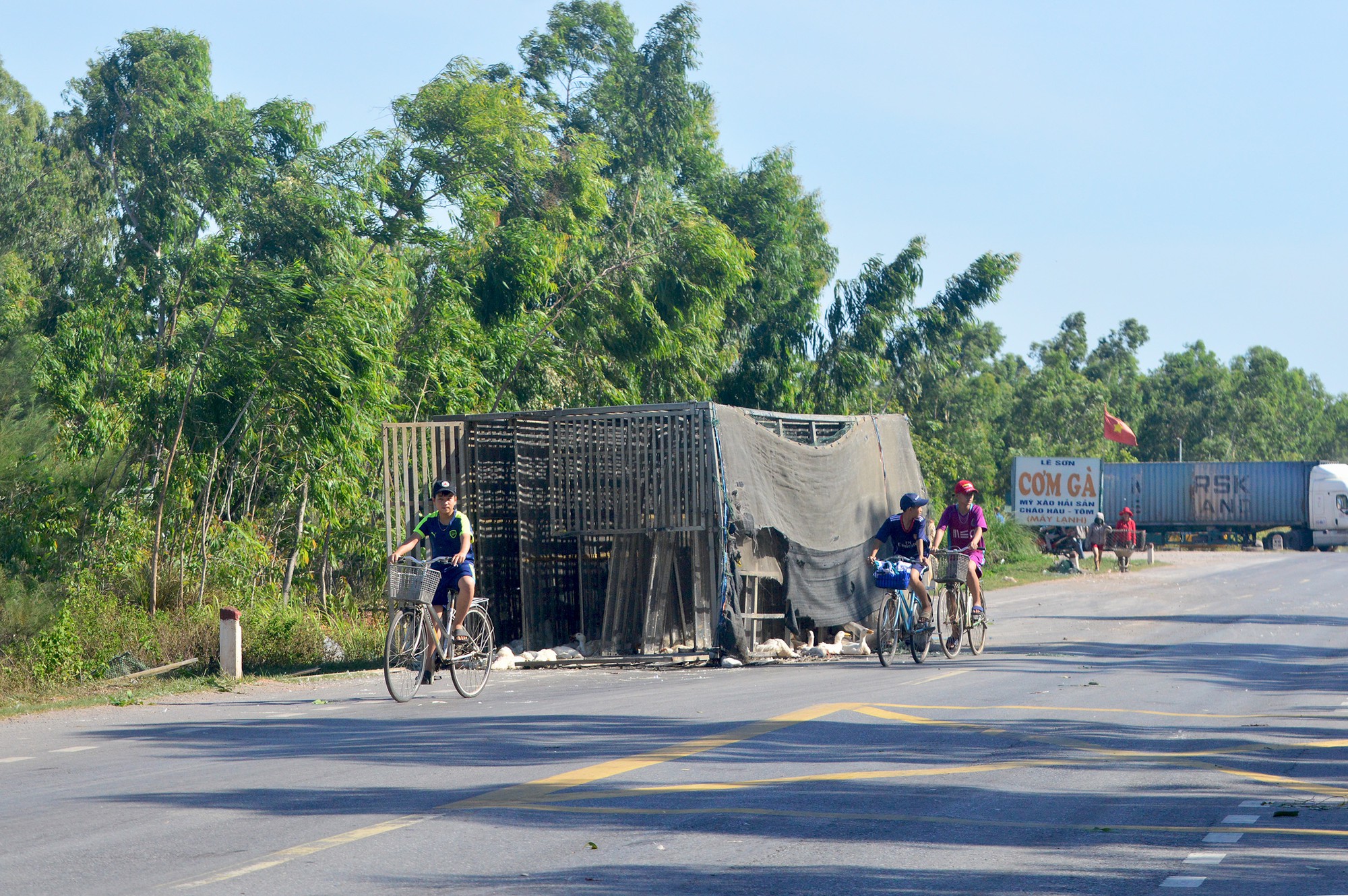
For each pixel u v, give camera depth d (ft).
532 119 237.45
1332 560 489.26
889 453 196.95
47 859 55.16
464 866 53.62
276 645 156.25
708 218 306.76
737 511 153.28
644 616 162.61
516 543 173.88
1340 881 51.75
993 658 150.00
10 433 130.62
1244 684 123.03
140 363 205.36
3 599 125.18
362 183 197.36
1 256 177.06
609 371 287.89
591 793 69.36
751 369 352.49
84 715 110.32
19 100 403.34
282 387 170.40
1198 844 58.18
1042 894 49.80
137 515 174.50
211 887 50.29
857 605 177.58
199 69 305.94
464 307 226.79
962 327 419.95
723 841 58.34
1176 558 506.89
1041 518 491.31
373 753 83.35
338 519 187.93
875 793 69.62
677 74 390.21
